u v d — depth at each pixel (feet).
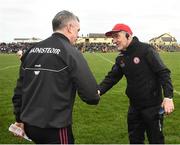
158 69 20.81
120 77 23.00
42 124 15.49
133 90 21.49
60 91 15.57
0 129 35.19
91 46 400.88
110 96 55.67
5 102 51.24
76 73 15.53
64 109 15.64
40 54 15.99
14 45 370.32
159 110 21.45
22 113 16.19
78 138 32.37
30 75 16.10
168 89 20.39
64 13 16.29
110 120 39.42
